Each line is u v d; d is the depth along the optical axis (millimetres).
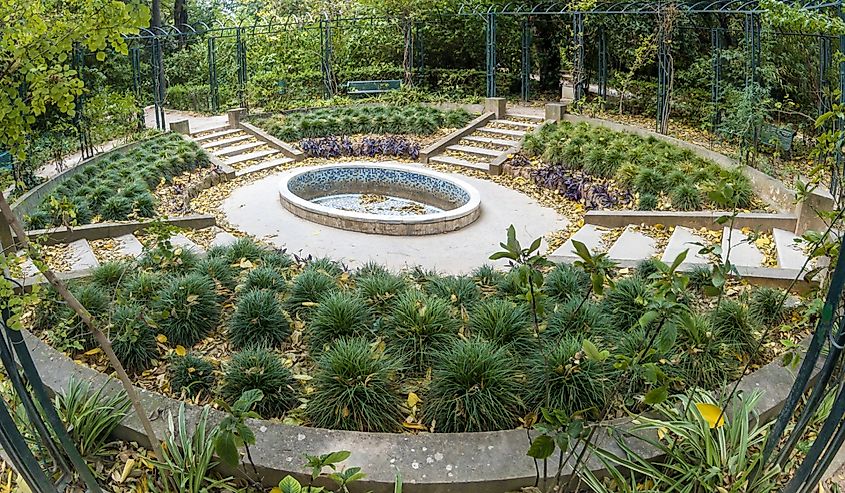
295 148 11602
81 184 8367
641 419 3008
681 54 12359
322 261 5277
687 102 11500
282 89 14695
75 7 2250
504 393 3314
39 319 4152
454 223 7641
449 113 12617
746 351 3828
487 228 7785
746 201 7332
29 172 7984
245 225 7816
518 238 7426
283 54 15656
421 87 14922
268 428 3051
